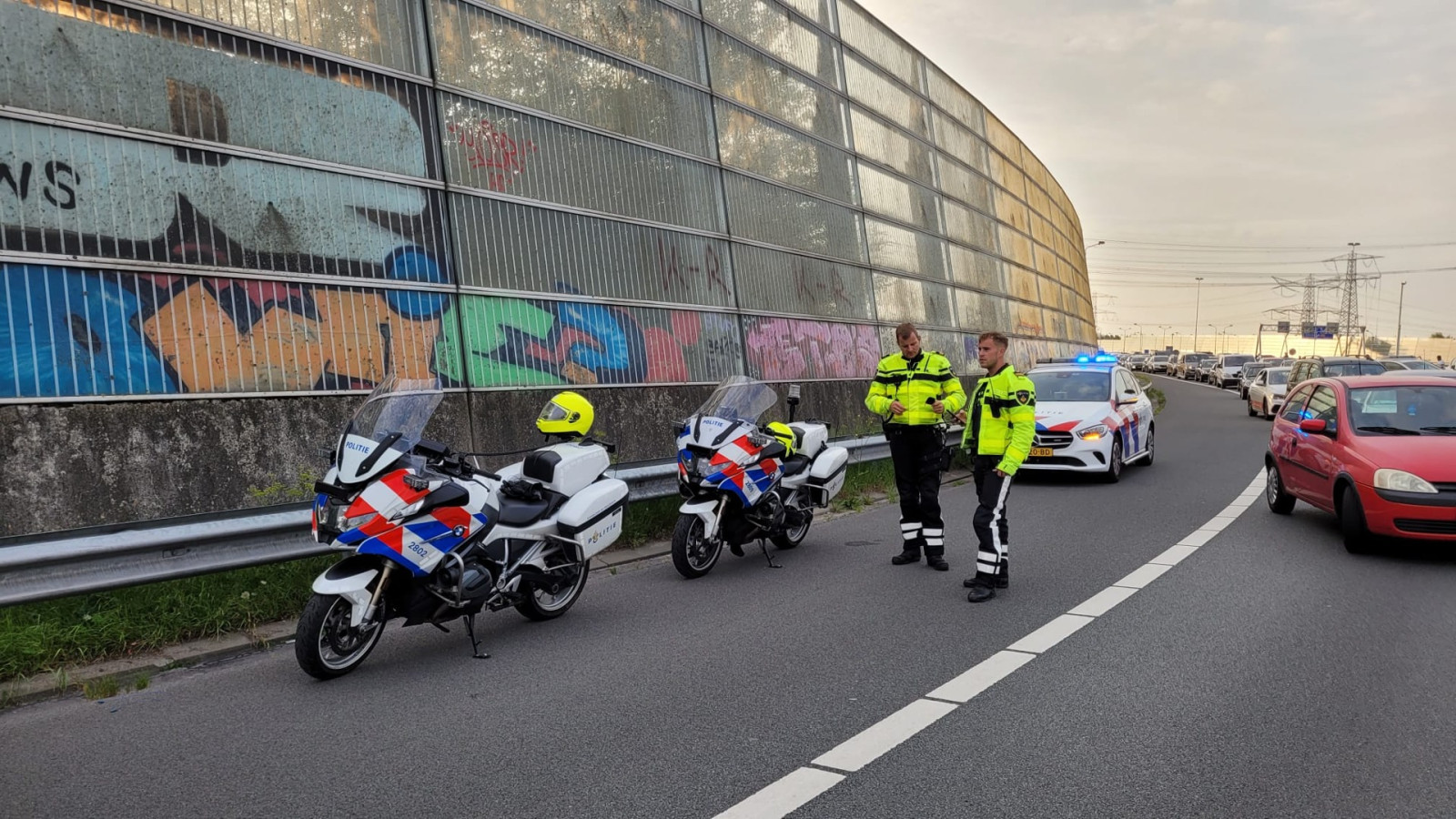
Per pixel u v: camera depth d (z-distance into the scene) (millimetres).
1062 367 15891
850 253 18188
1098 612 6668
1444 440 8469
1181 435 22875
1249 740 4355
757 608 7059
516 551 6504
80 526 7086
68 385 7207
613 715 4844
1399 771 4008
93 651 5887
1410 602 6812
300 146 8891
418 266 9695
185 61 8188
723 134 14758
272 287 8500
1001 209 28453
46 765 4328
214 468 7867
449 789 3990
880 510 12016
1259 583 7449
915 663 5594
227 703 5148
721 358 13742
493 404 10156
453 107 10328
